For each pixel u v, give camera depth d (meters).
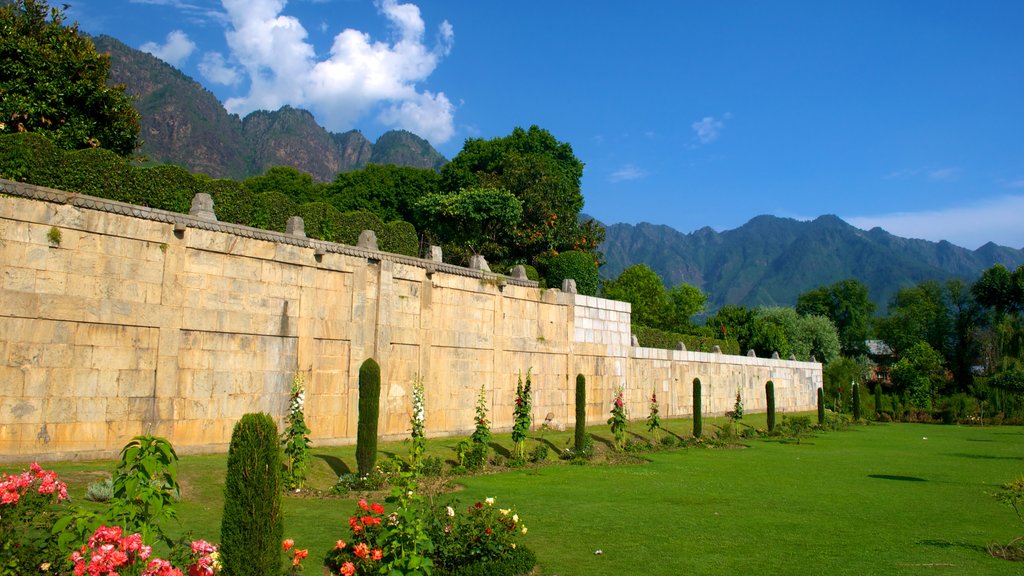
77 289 15.94
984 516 16.02
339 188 60.41
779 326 73.38
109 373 16.38
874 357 89.81
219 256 18.80
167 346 17.47
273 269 20.14
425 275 25.27
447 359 26.12
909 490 20.08
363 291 22.70
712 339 50.88
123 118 28.11
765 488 19.61
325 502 14.64
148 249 17.27
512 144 62.12
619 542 12.37
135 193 18.36
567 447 26.47
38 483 7.62
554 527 13.45
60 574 6.53
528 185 50.12
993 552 12.14
